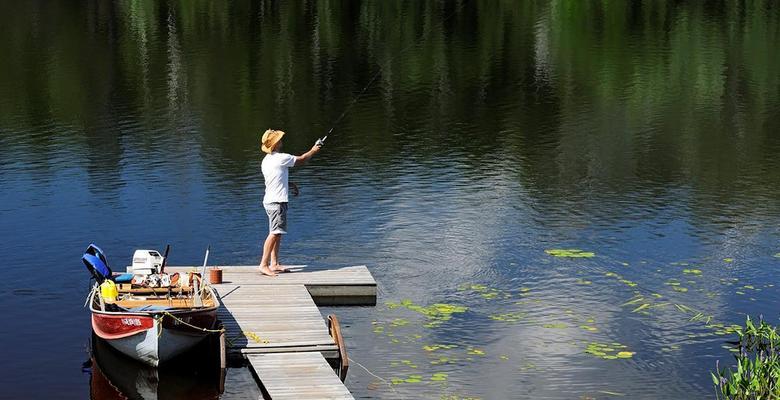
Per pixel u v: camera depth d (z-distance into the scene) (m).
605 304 24.19
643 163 37.75
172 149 38.22
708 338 22.22
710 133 42.56
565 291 25.00
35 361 20.52
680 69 55.97
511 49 61.72
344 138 40.41
